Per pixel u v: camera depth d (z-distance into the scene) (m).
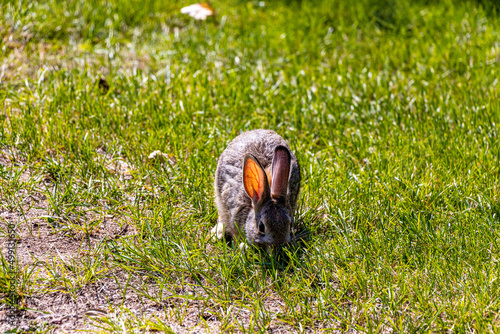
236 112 12.35
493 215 9.16
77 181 9.90
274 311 7.63
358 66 14.95
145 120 11.96
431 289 7.71
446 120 12.12
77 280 7.82
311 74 14.12
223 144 11.11
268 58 15.02
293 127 12.12
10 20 14.97
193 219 9.35
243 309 7.64
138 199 9.30
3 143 10.43
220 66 14.60
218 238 9.03
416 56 14.93
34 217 8.92
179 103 12.39
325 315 7.49
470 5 18.19
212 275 8.20
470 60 14.87
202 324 7.35
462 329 7.05
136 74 13.49
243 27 16.98
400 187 10.02
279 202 8.55
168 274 8.17
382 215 9.29
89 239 8.67
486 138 11.11
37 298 7.45
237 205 9.01
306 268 8.34
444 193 9.70
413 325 7.25
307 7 18.31
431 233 8.80
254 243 8.50
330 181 10.08
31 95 12.07
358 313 7.53
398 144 11.15
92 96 12.50
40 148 10.53
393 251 8.48
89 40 15.12
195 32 16.41
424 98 13.09
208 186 10.10
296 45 15.95
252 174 8.50
